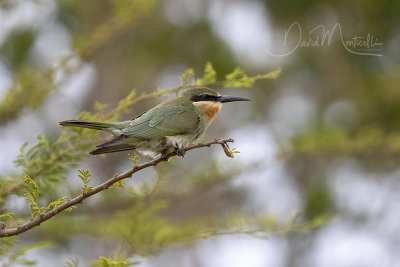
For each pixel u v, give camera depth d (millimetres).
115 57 18609
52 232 12242
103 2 17188
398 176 16250
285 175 17047
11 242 8094
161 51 18250
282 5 16406
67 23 16859
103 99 18781
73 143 9422
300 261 16172
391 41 16453
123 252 9758
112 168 18328
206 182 12312
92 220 12672
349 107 17688
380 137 14320
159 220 10086
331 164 16750
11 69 15953
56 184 9258
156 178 9977
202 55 17766
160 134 9844
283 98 18625
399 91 16797
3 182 8781
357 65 17219
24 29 16125
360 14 15875
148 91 18719
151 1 11836
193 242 10117
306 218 16047
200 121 10594
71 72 11000
